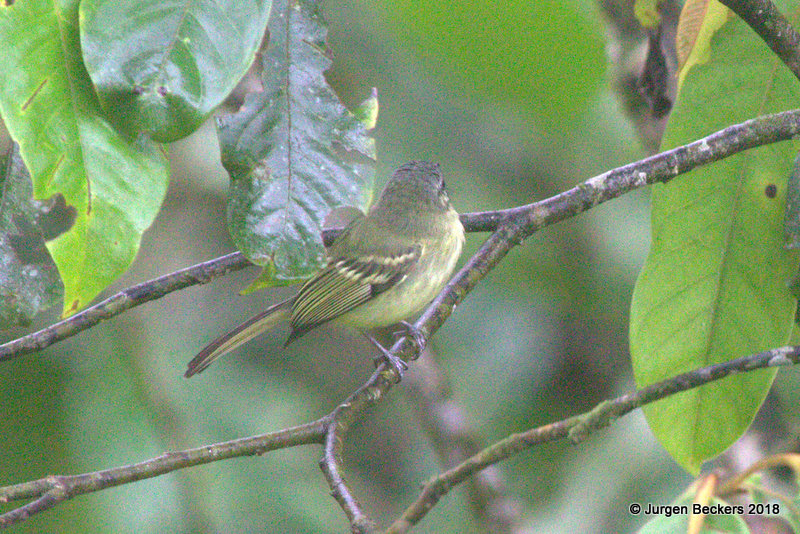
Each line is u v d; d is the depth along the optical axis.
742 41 6.30
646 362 6.45
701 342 6.42
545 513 10.59
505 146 10.93
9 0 4.66
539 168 11.05
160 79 4.64
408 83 10.31
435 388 10.05
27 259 5.77
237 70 4.69
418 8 7.05
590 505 10.26
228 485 10.34
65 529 9.74
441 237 8.71
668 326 6.44
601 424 4.95
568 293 12.28
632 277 12.07
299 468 10.88
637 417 10.55
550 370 12.20
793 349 5.04
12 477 9.90
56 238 4.90
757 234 6.31
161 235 11.92
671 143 6.58
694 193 6.36
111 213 4.93
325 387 12.26
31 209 5.73
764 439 8.31
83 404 10.20
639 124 8.31
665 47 7.59
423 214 8.70
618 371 12.15
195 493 10.05
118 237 4.96
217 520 10.05
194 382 10.88
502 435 11.94
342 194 5.26
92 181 4.88
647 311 6.46
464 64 7.17
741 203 6.32
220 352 7.96
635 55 8.16
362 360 12.48
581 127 8.43
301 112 5.29
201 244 12.04
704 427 6.33
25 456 9.98
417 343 6.46
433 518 11.95
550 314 12.32
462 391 12.14
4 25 4.64
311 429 5.65
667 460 10.13
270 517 10.37
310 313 8.27
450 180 11.28
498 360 12.30
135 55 4.62
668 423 6.36
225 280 12.14
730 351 6.39
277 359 12.04
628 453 10.31
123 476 5.10
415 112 10.62
